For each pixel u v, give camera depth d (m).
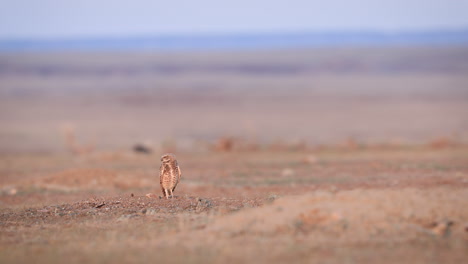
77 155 185.38
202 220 48.16
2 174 135.25
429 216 45.03
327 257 37.09
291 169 130.38
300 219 44.91
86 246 42.00
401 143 187.75
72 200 77.94
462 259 36.78
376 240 40.72
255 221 45.34
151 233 44.75
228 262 36.47
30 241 44.59
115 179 106.44
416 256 37.31
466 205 46.72
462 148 169.62
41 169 145.62
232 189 94.44
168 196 61.97
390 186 88.19
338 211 45.31
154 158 168.62
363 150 172.38
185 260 37.09
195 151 189.25
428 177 101.75
